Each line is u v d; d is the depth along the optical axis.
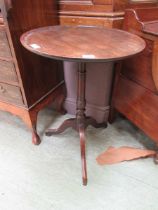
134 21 1.15
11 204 1.08
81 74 1.13
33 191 1.15
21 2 1.06
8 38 1.06
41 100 1.44
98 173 1.25
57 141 1.48
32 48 0.86
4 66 1.19
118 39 1.02
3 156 1.36
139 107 1.30
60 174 1.24
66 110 1.80
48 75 1.48
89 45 0.92
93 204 1.08
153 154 1.34
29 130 1.58
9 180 1.21
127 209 1.06
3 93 1.34
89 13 1.29
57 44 0.92
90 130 1.59
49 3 1.29
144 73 1.20
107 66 1.41
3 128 1.60
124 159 1.32
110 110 1.60
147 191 1.15
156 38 1.03
